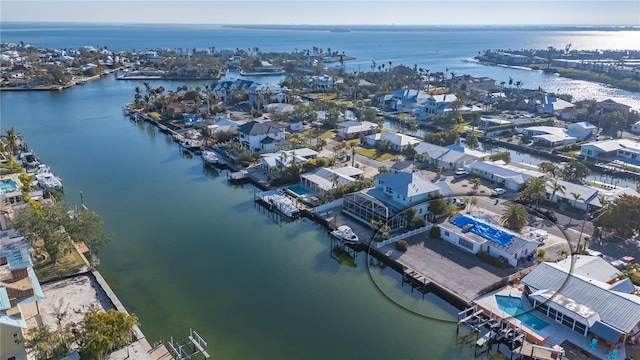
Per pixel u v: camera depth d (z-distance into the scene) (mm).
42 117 155000
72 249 60562
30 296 45688
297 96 182375
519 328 47000
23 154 104250
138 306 52188
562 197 77750
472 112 145500
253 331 48312
